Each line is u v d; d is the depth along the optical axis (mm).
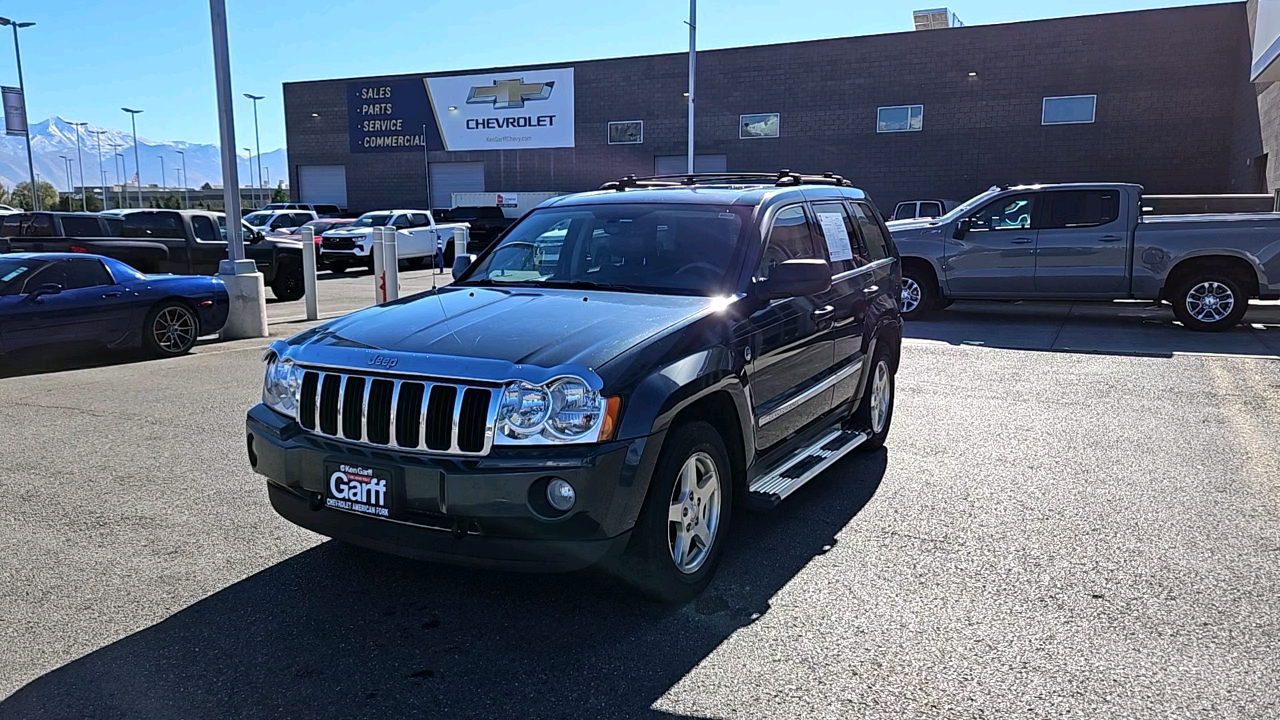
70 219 15484
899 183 33406
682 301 4207
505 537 3291
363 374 3523
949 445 6324
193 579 4062
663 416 3471
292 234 25500
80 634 3549
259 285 11727
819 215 5516
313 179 43719
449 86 40312
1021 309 14445
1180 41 29031
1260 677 3189
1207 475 5594
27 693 3115
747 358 4129
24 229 15594
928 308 13055
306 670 3273
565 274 4793
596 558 3322
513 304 4188
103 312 9641
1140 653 3367
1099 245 12000
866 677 3205
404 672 3256
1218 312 11625
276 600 3848
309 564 4227
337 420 3568
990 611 3727
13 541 4520
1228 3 28297
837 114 34000
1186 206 19891
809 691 3113
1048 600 3830
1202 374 8773
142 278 10195
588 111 38312
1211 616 3672
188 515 4879
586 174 38875
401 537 3400
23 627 3607
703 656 3365
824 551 4398
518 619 3666
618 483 3326
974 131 32062
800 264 4371
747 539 4566
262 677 3225
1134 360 9562
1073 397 7793
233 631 3572
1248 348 10352
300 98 43031
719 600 3844
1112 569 4156
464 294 4535
